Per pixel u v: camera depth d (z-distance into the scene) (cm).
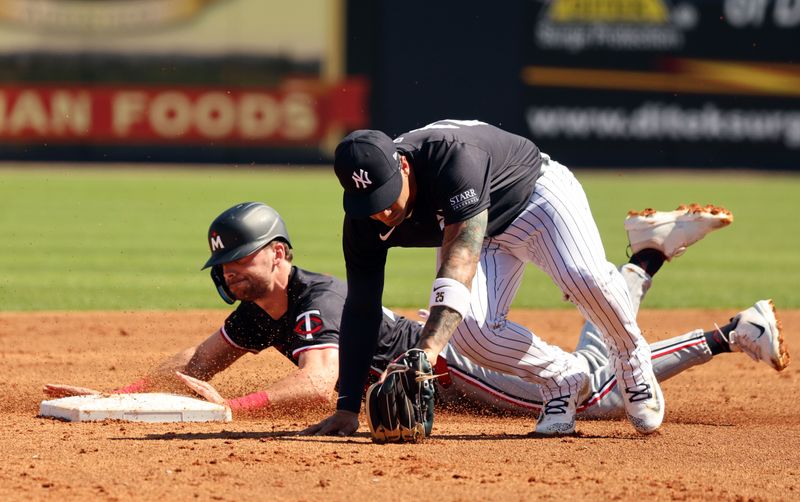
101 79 8056
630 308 1373
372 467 1201
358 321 1364
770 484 1182
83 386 1870
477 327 1384
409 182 1184
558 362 1434
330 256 3969
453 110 8056
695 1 8281
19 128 8069
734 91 8388
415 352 1199
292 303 1586
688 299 3238
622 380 1425
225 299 1603
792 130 8488
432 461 1241
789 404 1803
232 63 8081
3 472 1170
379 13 7994
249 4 8044
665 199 6625
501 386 1631
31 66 7988
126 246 4294
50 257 3956
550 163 1370
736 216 6034
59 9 7950
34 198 6231
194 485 1117
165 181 7456
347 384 1389
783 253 4603
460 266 1173
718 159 8450
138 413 1512
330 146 8188
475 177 1183
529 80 8088
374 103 8088
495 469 1213
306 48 8062
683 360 1603
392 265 4134
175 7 8012
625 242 4659
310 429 1400
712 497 1113
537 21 8056
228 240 1530
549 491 1119
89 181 7331
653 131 8338
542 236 1331
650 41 8238
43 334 2494
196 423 1500
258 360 2159
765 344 1580
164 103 8112
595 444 1384
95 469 1186
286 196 6612
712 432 1504
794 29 8381
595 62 8175
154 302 3009
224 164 8181
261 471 1179
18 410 1634
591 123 8225
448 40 7994
